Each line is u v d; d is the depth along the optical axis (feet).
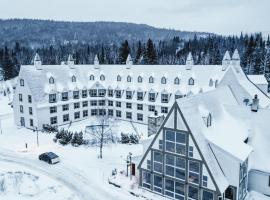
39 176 131.44
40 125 208.33
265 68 393.50
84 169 140.05
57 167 142.61
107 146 169.99
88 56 598.34
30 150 166.40
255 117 128.26
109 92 241.55
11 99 348.18
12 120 242.17
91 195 115.85
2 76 479.00
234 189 103.50
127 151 162.30
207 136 107.96
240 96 174.70
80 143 173.88
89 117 242.78
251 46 428.97
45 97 212.02
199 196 103.76
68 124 224.12
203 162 100.58
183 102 107.24
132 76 233.14
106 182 126.93
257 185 116.67
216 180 99.09
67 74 233.35
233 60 194.90
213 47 554.46
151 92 217.15
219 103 135.33
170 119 106.11
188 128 101.81
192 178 105.09
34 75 213.25
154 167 114.73
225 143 109.19
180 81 211.41
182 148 105.40
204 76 204.64
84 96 238.68
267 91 223.30
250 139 123.95
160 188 114.83
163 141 109.50
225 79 179.52
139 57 413.59
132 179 127.54
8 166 142.41
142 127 212.64
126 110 232.12
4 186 122.52
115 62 461.37
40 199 113.19
